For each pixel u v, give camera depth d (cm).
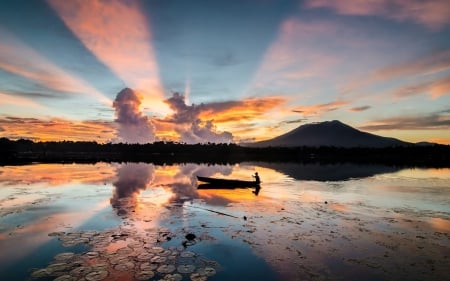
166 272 1020
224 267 1072
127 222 1639
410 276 1024
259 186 3047
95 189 2850
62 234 1409
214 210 1956
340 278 1006
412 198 2450
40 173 4428
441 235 1459
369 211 1959
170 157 12338
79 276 976
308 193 2683
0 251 1194
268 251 1230
